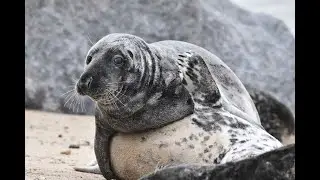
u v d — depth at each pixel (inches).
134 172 528.7
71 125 1079.0
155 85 508.1
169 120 514.0
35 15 1391.5
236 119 528.7
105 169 545.6
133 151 522.3
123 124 513.7
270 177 382.9
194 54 545.6
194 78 533.6
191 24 1460.4
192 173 398.6
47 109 1280.8
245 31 1521.9
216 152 508.7
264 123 848.9
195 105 525.3
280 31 1560.0
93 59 502.0
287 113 858.1
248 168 387.2
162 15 1455.5
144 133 518.3
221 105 535.8
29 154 726.5
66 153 754.2
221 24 1487.5
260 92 851.4
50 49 1362.0
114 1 1441.9
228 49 1470.2
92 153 770.8
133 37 514.6
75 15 1414.9
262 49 1504.7
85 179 565.0
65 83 1321.4
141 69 503.2
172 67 520.7
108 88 493.4
